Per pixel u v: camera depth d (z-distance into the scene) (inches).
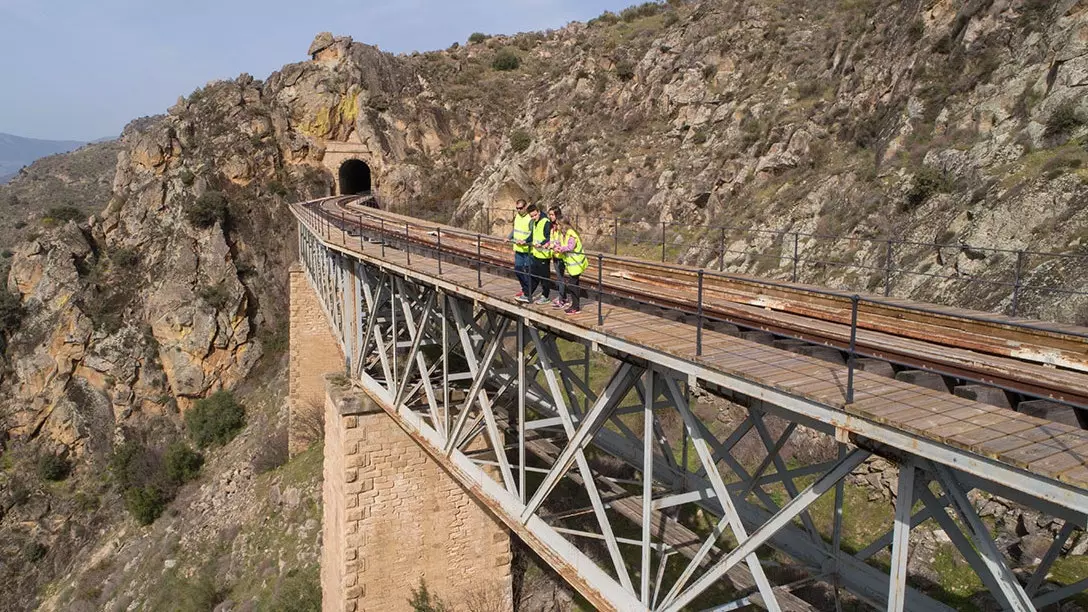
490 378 655.8
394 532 756.0
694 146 1407.5
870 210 930.1
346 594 740.7
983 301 664.4
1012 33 952.3
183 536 1296.8
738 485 414.0
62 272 2090.3
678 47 1670.8
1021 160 775.7
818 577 344.5
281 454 1406.3
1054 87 818.2
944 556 578.2
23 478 1835.6
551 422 493.0
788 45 1454.2
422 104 2822.3
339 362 1438.2
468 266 591.8
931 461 209.0
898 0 1226.6
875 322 388.5
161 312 2014.0
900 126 1013.2
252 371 2047.2
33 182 5206.7
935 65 1041.5
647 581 341.1
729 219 1173.1
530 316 409.4
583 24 3533.5
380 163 2672.2
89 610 1289.4
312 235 1212.5
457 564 784.9
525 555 871.7
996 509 573.9
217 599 1041.5
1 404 1962.4
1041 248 663.1
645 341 319.0
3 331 2055.9
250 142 2453.2
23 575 1606.8
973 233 736.3
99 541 1612.9
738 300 478.6
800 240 992.9
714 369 278.1
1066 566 506.3
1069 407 218.2
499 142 2630.4
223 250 2134.6
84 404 1947.6
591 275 617.6
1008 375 275.1
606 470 810.8
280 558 1027.9
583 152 1657.2
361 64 2834.6
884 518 639.1
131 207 2260.1
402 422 673.6
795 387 245.8
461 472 557.3
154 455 1798.7
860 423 221.0
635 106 1676.9
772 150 1214.9
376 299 711.7
